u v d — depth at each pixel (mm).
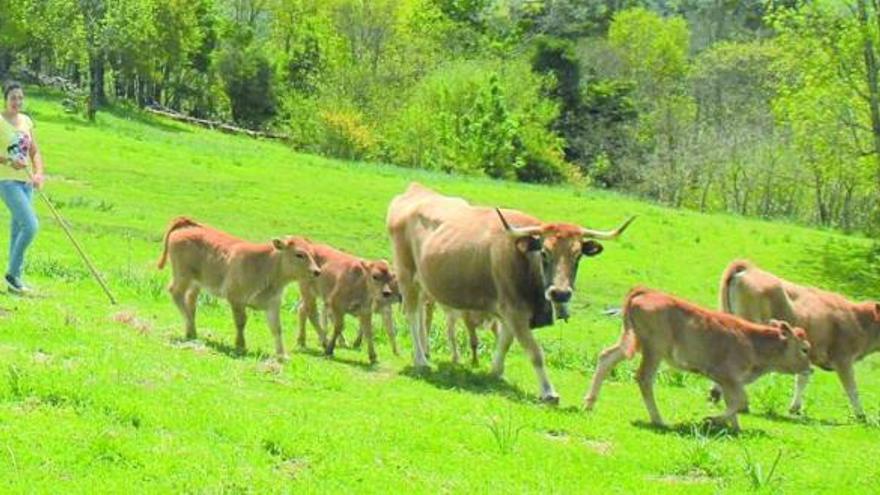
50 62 63344
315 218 31328
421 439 10359
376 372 14039
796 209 58969
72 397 9852
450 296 14414
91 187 30266
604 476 10047
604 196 45562
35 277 16891
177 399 10305
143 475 8477
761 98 71375
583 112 75375
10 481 8016
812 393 17797
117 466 8594
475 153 60938
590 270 29562
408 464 9602
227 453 9156
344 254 15227
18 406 9500
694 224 38688
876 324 16156
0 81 59031
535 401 13250
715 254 34062
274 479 8727
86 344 11836
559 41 77375
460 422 11289
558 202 40438
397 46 74812
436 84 65188
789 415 15344
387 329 15984
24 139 14273
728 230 38312
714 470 10656
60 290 16000
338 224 31062
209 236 13734
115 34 51969
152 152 37969
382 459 9641
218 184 33844
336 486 8805
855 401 16031
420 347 14984
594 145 72625
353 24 77188
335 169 41938
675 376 17062
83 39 50375
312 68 80062
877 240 40438
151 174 33688
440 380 13977
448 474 9477
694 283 29875
